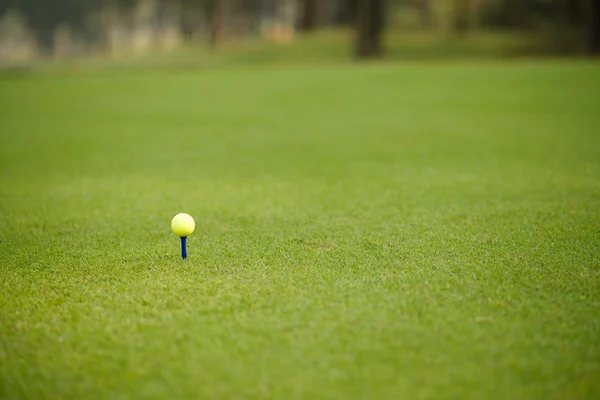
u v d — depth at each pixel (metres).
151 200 3.25
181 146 4.65
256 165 3.81
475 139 4.64
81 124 6.14
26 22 27.58
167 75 11.20
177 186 3.45
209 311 2.39
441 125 5.46
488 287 2.47
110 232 2.90
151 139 5.06
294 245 2.74
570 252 2.66
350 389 2.18
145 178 3.61
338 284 2.49
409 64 11.63
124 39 29.70
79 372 2.23
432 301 2.41
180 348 2.28
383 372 2.21
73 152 4.48
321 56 16.02
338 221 2.95
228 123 5.98
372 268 2.58
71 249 2.76
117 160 4.09
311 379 2.20
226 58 16.75
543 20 19.23
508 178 3.46
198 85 9.70
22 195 3.36
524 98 7.10
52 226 2.97
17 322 2.38
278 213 3.05
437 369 2.22
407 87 8.63
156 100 8.16
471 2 19.28
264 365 2.23
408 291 2.46
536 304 2.40
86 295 2.48
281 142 4.75
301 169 3.71
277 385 2.19
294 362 2.24
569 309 2.38
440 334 2.30
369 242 2.76
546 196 3.19
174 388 2.19
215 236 2.83
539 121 5.48
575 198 3.15
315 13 20.92
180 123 6.05
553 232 2.81
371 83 9.20
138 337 2.31
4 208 3.18
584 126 5.07
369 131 5.24
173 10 29.50
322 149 4.38
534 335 2.30
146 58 18.28
